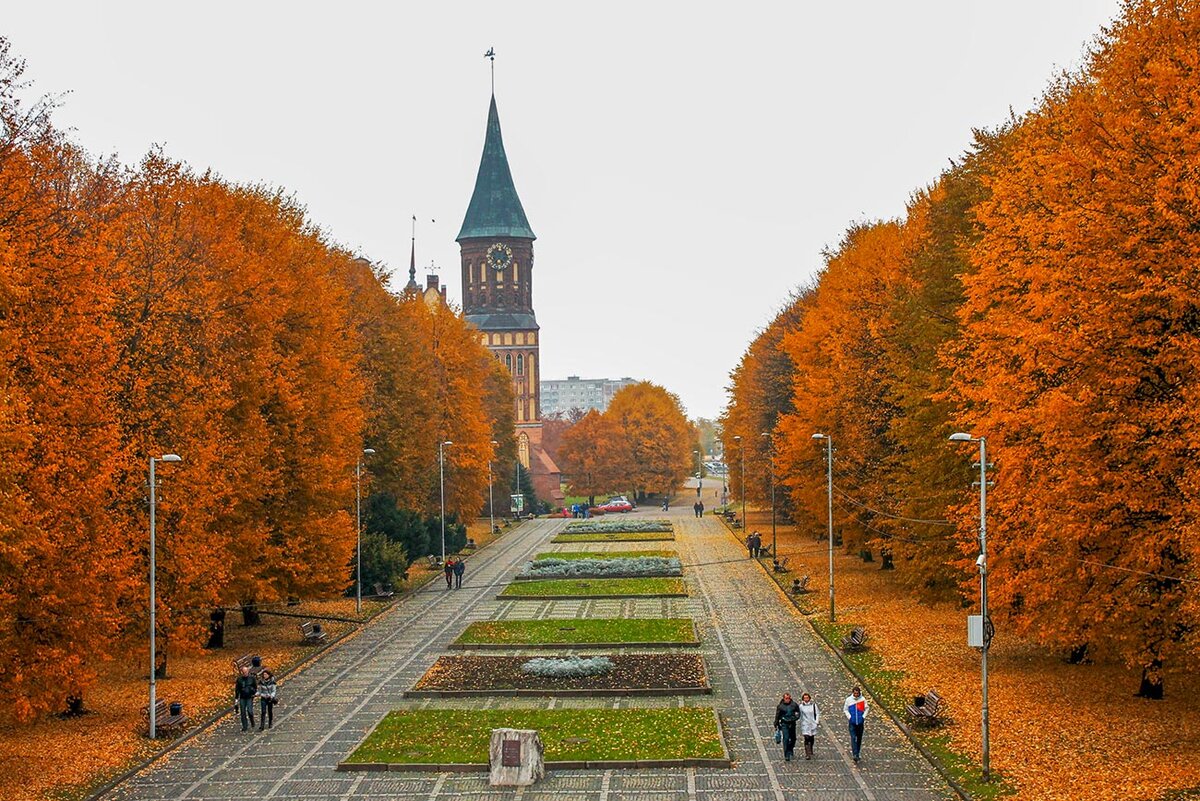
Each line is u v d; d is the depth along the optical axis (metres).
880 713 38.72
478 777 32.38
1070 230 32.06
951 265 48.75
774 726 36.28
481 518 140.25
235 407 48.62
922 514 48.25
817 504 72.00
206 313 44.78
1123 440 30.91
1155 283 29.28
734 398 129.12
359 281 75.88
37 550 31.94
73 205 37.97
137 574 40.34
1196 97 29.42
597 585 73.00
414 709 40.25
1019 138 44.03
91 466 34.88
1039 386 34.50
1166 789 27.83
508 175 186.88
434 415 91.94
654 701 41.12
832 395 67.94
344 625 59.53
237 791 31.25
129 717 39.12
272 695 38.28
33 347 32.72
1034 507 34.25
